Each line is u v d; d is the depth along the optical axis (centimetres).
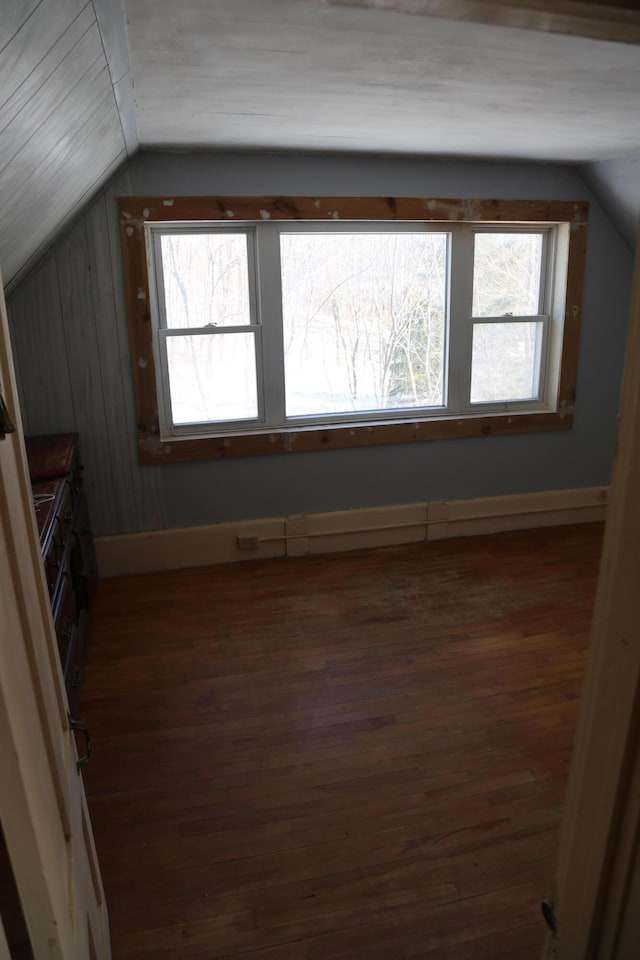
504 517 428
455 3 74
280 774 214
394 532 408
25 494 90
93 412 346
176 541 372
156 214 328
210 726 238
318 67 194
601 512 448
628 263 411
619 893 67
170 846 186
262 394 377
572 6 71
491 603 330
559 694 255
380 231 373
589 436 434
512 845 186
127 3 142
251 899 170
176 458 361
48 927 68
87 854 120
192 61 185
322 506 394
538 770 214
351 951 157
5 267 245
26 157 162
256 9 148
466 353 403
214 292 358
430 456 406
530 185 381
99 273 329
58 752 92
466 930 161
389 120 268
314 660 280
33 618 83
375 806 200
